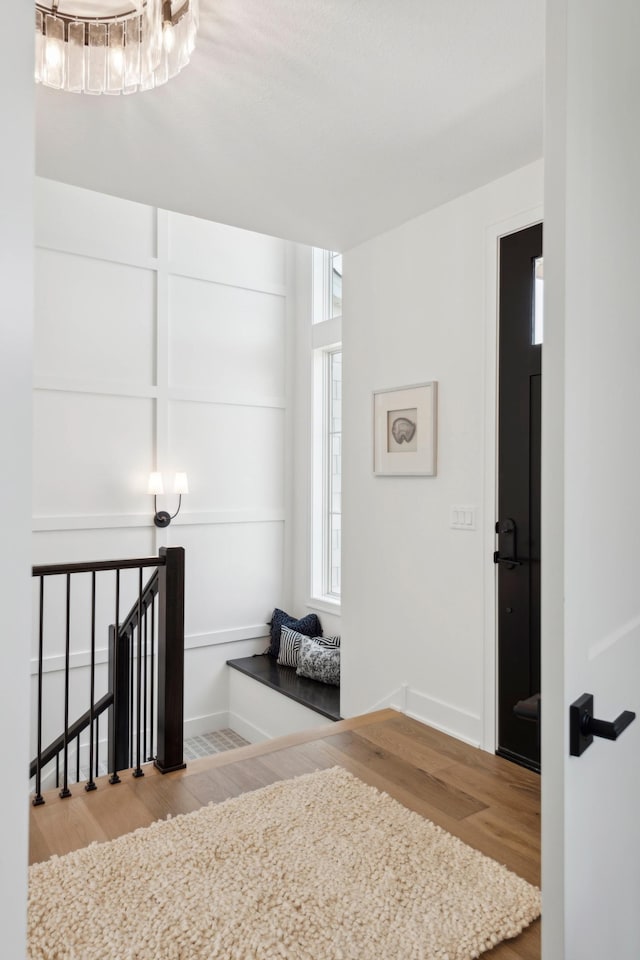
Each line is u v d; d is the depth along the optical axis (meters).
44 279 4.40
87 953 1.57
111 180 2.85
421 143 2.52
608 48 0.92
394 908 1.74
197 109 2.26
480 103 2.25
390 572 3.43
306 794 2.38
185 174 2.77
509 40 1.92
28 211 0.44
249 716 4.94
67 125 2.36
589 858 0.87
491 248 2.88
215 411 5.18
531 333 2.71
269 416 5.48
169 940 1.61
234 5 1.75
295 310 5.62
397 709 3.36
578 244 0.83
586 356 0.85
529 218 2.71
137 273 4.80
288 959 1.55
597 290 0.88
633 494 1.03
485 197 2.91
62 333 4.46
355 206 3.13
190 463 5.04
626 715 0.85
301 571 5.48
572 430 0.81
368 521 3.58
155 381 4.84
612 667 0.95
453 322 3.07
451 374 3.08
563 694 0.80
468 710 2.97
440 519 3.13
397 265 3.38
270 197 3.02
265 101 2.22
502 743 2.81
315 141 2.51
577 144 0.82
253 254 5.38
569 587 0.81
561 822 0.80
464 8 1.78
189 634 5.04
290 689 4.51
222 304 5.22
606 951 0.93
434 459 3.14
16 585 0.43
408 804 2.35
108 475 4.64
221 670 5.21
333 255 5.39
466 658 2.99
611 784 0.95
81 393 4.53
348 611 3.72
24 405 0.44
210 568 5.15
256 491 5.40
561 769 0.80
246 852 1.99
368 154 2.60
